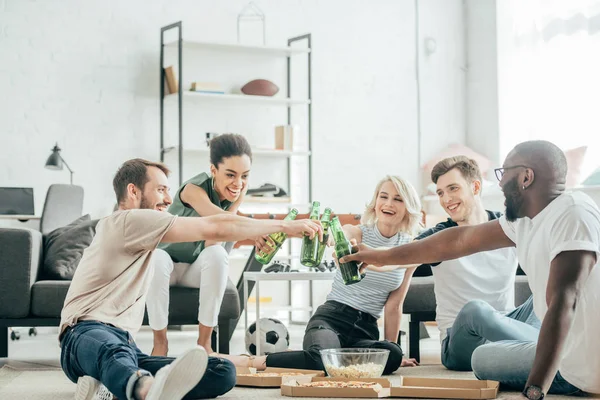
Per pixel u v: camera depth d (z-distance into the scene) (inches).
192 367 72.2
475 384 92.8
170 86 252.8
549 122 256.4
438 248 96.8
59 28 247.1
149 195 97.4
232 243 142.9
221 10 264.7
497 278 122.8
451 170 123.3
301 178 270.2
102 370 77.7
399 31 284.7
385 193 121.9
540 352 78.7
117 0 252.8
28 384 110.8
